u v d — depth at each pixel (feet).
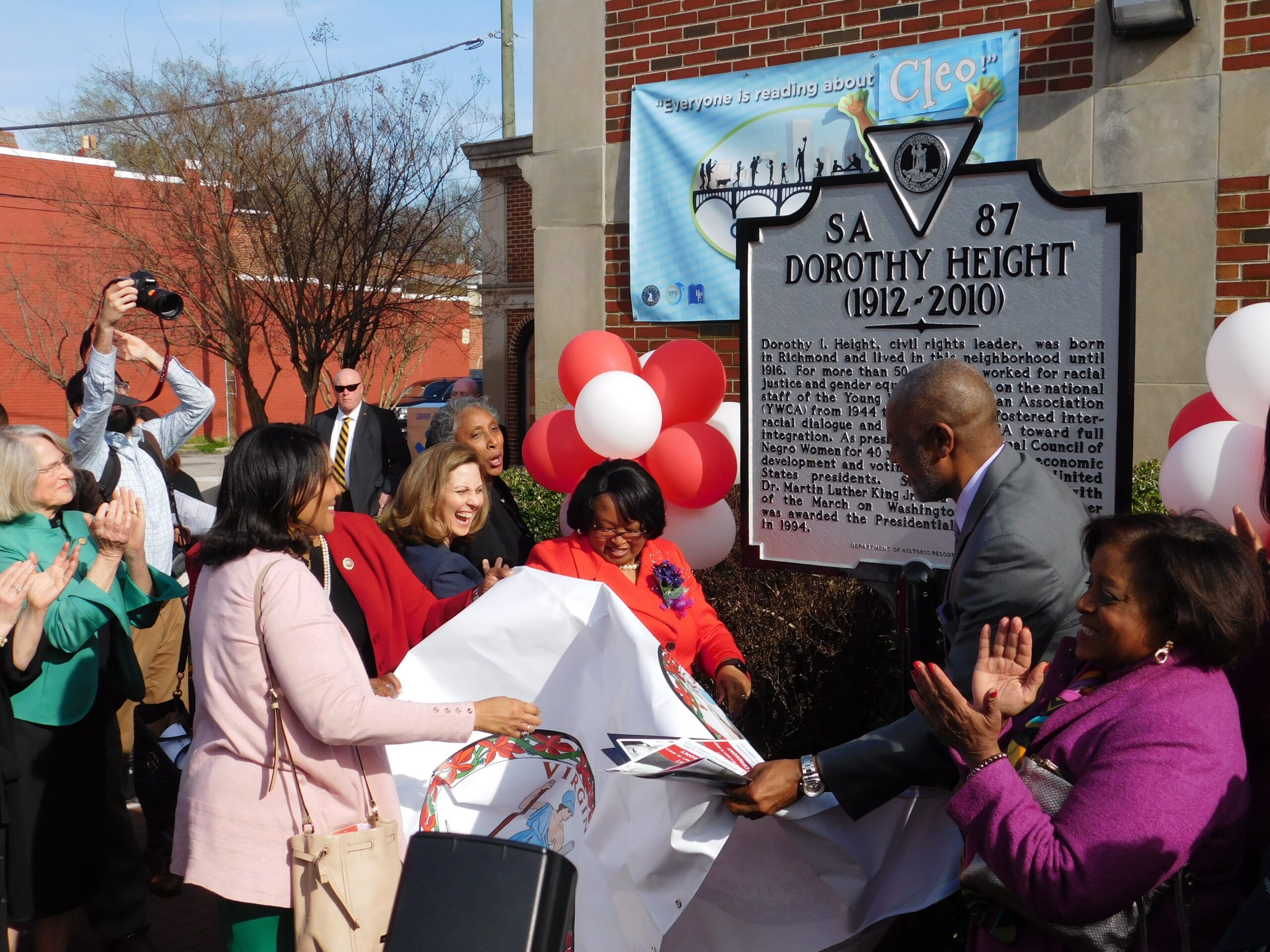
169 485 18.24
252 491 8.36
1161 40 19.34
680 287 24.20
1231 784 6.32
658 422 14.03
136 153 53.42
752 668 14.23
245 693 8.18
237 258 44.42
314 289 43.21
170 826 14.60
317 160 42.80
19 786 11.21
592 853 9.36
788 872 9.25
